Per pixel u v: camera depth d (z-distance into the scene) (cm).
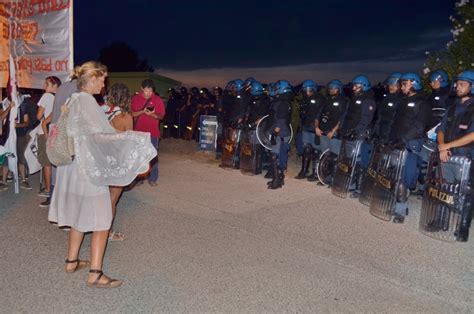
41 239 558
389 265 510
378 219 677
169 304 409
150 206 714
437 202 597
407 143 664
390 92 789
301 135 943
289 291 441
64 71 742
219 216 672
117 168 411
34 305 402
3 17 775
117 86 542
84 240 558
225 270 483
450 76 900
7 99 782
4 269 472
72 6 731
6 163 790
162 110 816
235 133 1020
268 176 944
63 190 432
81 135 400
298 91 1177
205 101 1432
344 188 788
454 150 586
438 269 502
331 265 505
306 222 653
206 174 977
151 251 529
